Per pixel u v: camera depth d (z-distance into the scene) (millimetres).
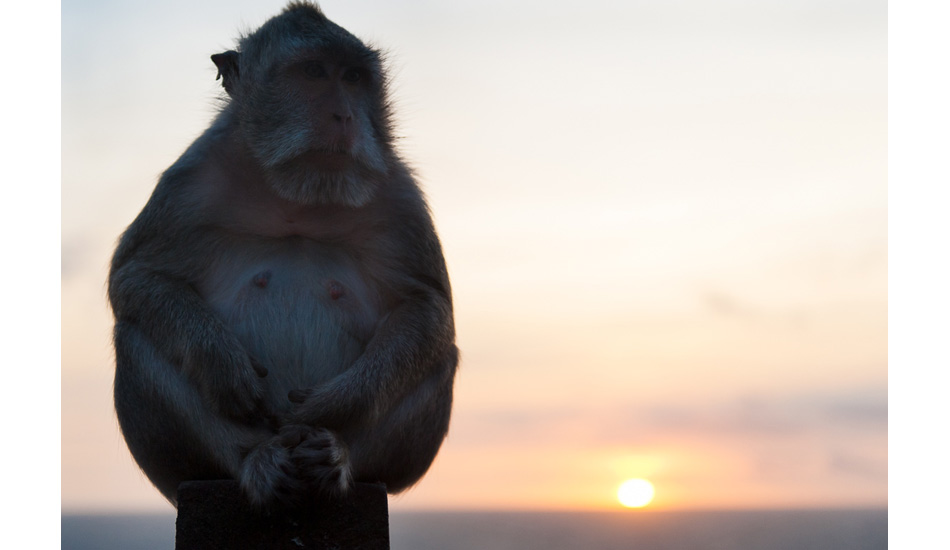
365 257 2229
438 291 2252
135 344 2152
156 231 2191
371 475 2197
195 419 2135
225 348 2129
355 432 2166
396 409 2182
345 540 2100
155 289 2158
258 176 2205
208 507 2096
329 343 2188
